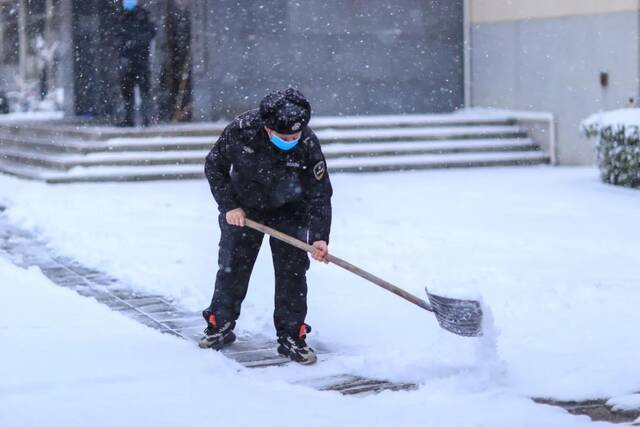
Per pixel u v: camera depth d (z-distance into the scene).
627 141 23.47
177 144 28.02
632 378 9.12
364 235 17.38
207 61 31.97
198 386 8.91
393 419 8.02
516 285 13.23
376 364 9.74
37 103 35.31
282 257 10.03
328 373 9.66
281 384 9.06
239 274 10.29
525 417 8.02
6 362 9.56
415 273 14.13
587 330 10.82
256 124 9.45
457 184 25.61
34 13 34.72
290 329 10.08
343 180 26.83
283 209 10.03
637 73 27.97
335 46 33.19
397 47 33.88
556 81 30.91
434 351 10.08
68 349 10.03
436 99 34.41
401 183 26.00
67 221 19.16
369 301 12.41
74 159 26.83
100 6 31.34
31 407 8.34
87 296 13.14
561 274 13.98
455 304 8.85
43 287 13.20
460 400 8.53
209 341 10.37
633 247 16.19
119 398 8.56
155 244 16.66
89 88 32.06
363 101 33.66
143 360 9.67
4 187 24.92
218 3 31.92
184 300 12.84
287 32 32.66
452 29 34.41
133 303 12.77
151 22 30.81
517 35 32.41
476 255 15.52
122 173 26.55
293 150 9.50
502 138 31.70
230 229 10.10
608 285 13.15
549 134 31.00
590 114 29.70
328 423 7.93
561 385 8.95
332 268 14.40
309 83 33.03
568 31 30.31
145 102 30.75
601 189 23.62
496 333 9.07
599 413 8.38
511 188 24.44
